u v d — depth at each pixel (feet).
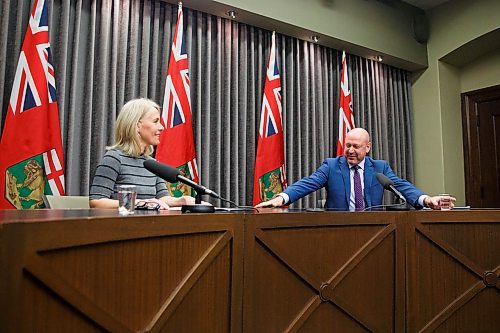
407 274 5.67
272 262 4.54
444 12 16.46
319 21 14.10
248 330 4.29
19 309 2.59
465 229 6.31
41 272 2.71
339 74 15.51
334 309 5.03
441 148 16.22
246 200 13.08
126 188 4.58
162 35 12.03
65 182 10.05
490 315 6.48
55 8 10.48
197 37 12.48
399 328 5.54
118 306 3.26
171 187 11.27
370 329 5.30
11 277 2.53
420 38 16.67
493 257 6.55
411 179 16.78
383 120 16.38
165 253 3.65
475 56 16.58
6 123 9.09
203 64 12.63
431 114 16.67
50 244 2.75
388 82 16.88
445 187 16.06
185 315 3.81
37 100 9.43
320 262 4.91
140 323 3.42
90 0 10.95
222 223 4.12
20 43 9.70
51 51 10.14
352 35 14.88
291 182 13.91
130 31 11.41
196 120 12.23
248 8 12.54
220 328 4.11
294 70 14.52
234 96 13.01
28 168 9.20
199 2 11.98
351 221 5.17
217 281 4.10
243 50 13.34
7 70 9.59
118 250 3.27
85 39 10.81
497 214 6.59
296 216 4.72
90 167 10.59
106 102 10.89
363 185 9.38
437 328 5.90
